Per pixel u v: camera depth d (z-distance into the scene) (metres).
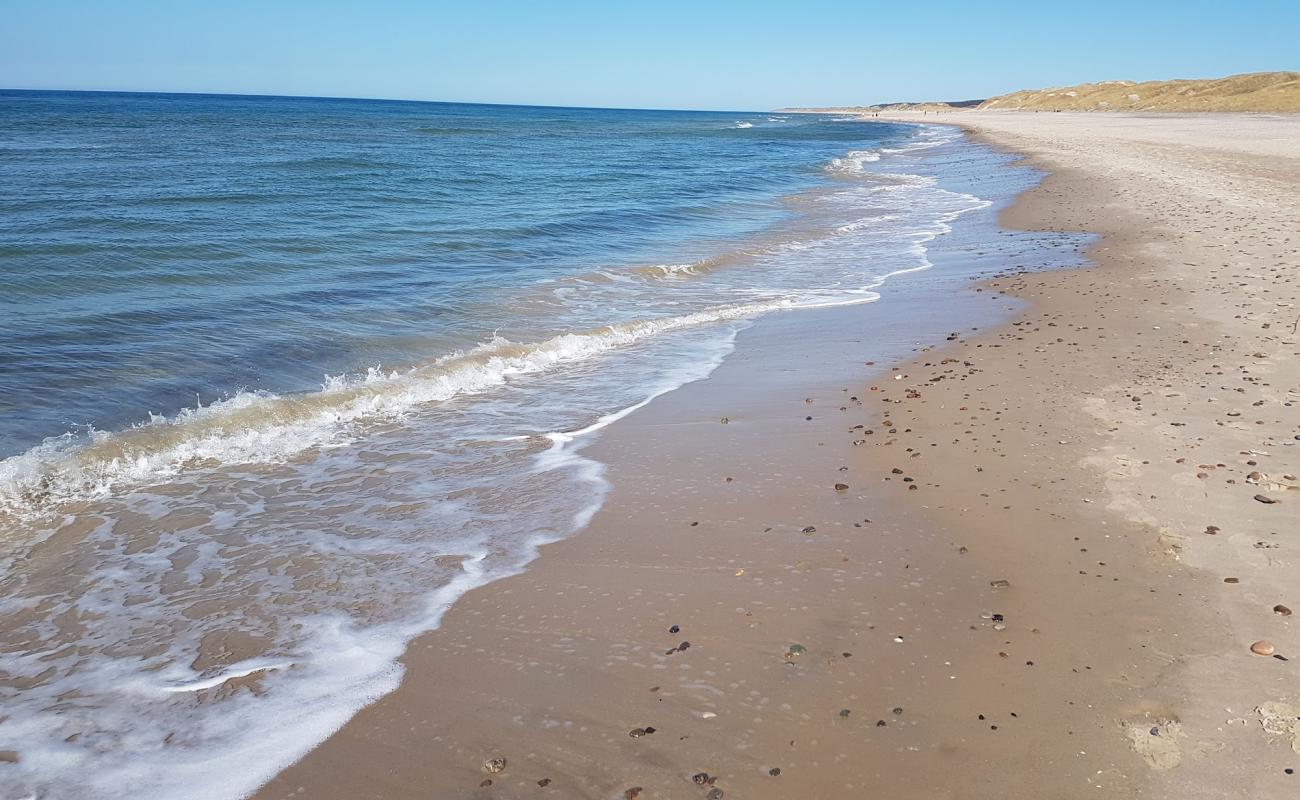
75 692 3.85
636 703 3.69
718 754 3.37
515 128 82.19
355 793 3.23
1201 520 5.05
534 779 3.27
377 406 7.90
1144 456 6.01
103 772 3.36
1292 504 5.16
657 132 81.75
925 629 4.18
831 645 4.07
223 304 10.99
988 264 14.30
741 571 4.82
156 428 7.04
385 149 43.69
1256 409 6.81
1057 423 6.79
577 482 6.20
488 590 4.71
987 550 4.93
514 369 9.19
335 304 11.35
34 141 40.78
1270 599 4.23
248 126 63.84
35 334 9.23
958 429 6.84
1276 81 97.38
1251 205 18.95
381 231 16.84
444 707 3.72
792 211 23.00
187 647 4.20
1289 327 9.14
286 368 8.81
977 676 3.80
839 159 45.84
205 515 5.68
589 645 4.14
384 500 5.93
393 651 4.15
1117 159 34.69
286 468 6.49
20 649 4.18
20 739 3.54
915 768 3.26
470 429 7.39
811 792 3.15
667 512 5.64
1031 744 3.36
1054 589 4.48
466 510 5.75
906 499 5.65
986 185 28.55
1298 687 3.58
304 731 3.58
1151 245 14.72
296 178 26.77
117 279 11.91
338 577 4.87
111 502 5.83
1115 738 3.36
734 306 12.04
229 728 3.61
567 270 14.19
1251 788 3.06
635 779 3.24
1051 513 5.31
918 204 24.20
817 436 6.91
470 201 22.80
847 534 5.21
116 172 26.86
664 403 8.00
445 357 9.39
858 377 8.47
